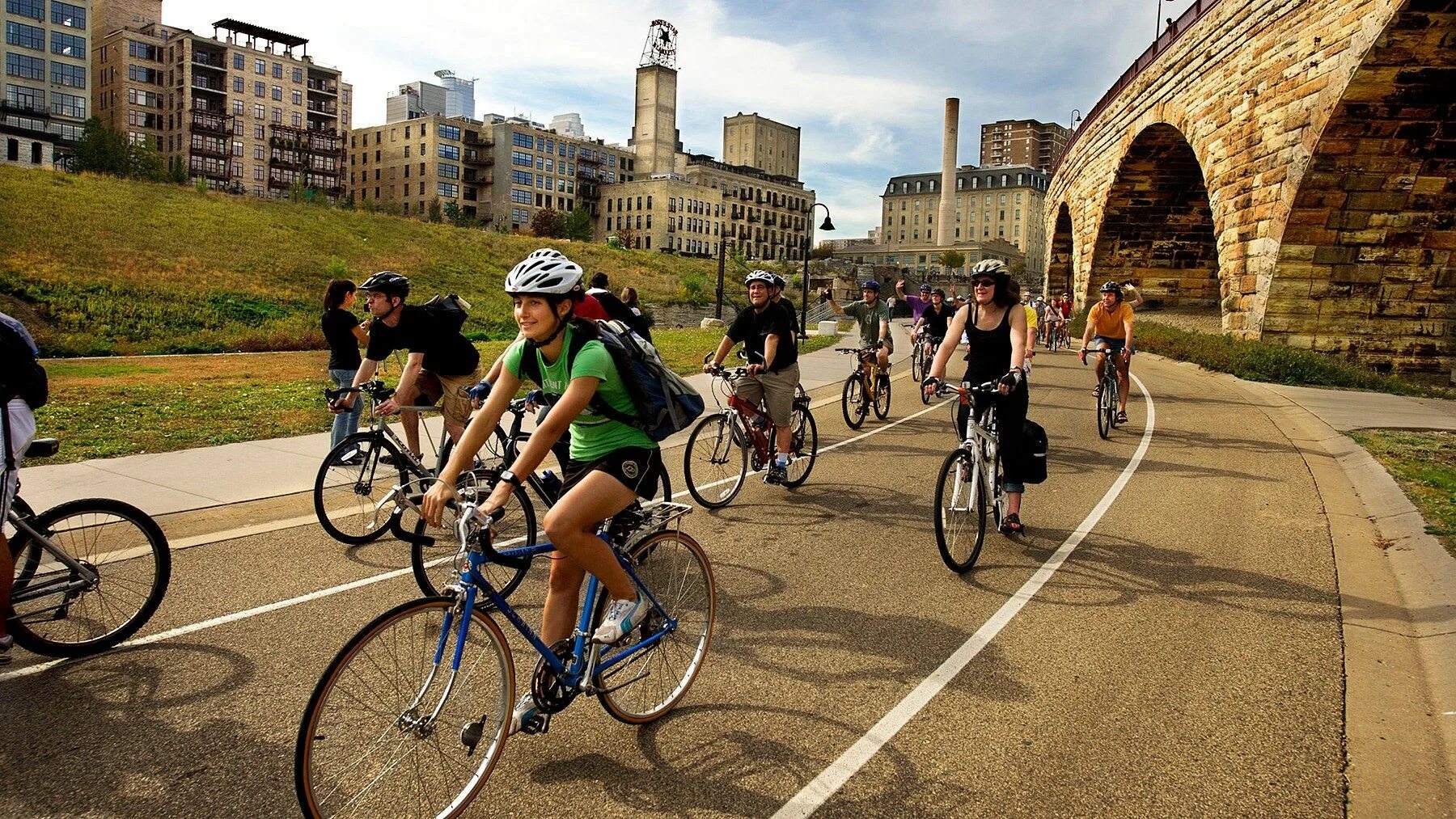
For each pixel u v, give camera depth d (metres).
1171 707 3.94
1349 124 19.08
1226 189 24.36
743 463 7.84
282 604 5.01
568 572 3.44
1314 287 21.58
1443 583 5.43
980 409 6.23
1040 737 3.65
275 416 11.59
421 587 5.25
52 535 4.26
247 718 3.69
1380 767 3.44
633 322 6.95
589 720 3.75
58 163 74.94
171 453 8.95
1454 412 14.42
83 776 3.22
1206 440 11.48
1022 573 5.88
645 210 119.69
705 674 4.21
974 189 158.50
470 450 3.12
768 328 7.77
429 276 51.28
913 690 4.07
